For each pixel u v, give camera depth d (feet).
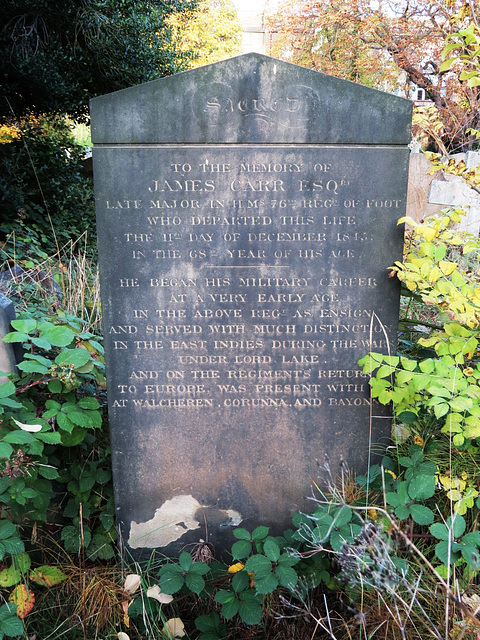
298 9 50.37
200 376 7.82
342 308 7.68
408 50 39.81
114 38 23.45
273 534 8.39
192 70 6.83
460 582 6.61
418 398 7.38
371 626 6.53
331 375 7.88
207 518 8.30
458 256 13.74
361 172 7.25
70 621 7.14
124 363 7.73
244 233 7.39
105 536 8.18
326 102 7.00
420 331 10.46
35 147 23.50
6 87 21.61
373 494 7.72
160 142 7.06
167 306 7.58
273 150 7.14
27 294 12.32
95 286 14.23
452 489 6.91
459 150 27.99
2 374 6.64
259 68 6.86
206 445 8.05
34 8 21.31
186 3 29.09
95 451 8.77
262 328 7.70
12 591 6.93
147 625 7.04
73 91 22.95
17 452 6.47
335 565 7.69
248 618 6.17
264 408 7.95
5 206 20.56
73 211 24.77
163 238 7.36
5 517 7.23
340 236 7.45
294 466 8.16
